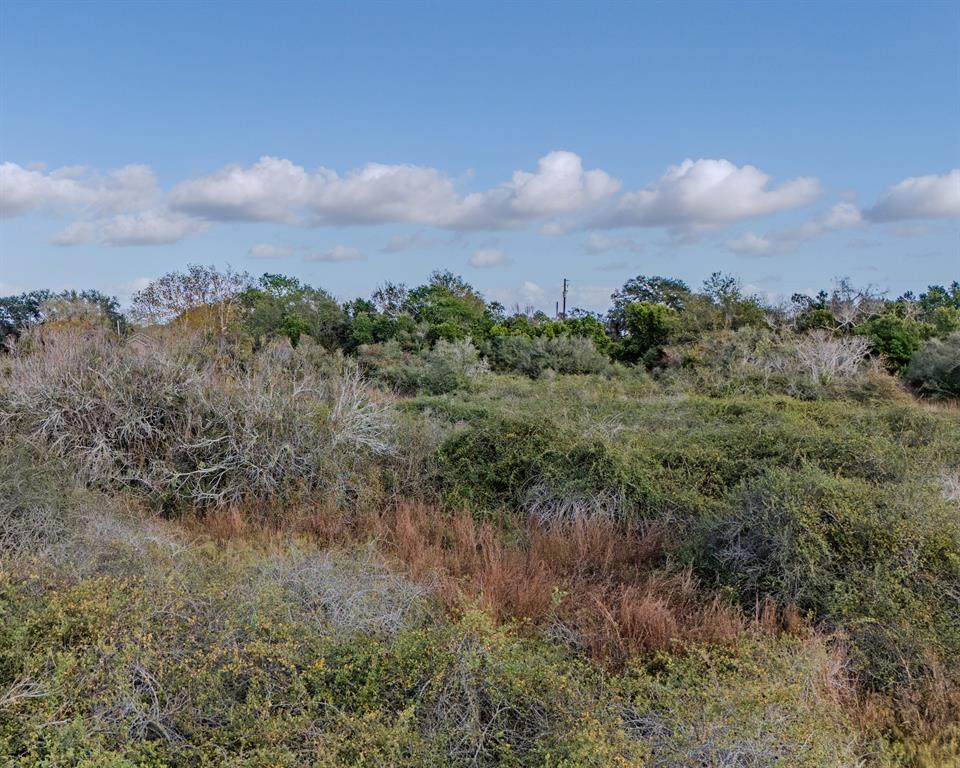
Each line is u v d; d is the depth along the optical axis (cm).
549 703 311
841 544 449
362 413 734
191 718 292
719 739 276
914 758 325
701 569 504
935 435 855
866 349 1588
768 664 343
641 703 316
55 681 289
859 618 401
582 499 611
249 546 532
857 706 356
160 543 491
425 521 600
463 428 800
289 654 320
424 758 274
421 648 335
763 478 531
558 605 426
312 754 278
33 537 451
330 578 410
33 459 560
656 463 675
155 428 677
